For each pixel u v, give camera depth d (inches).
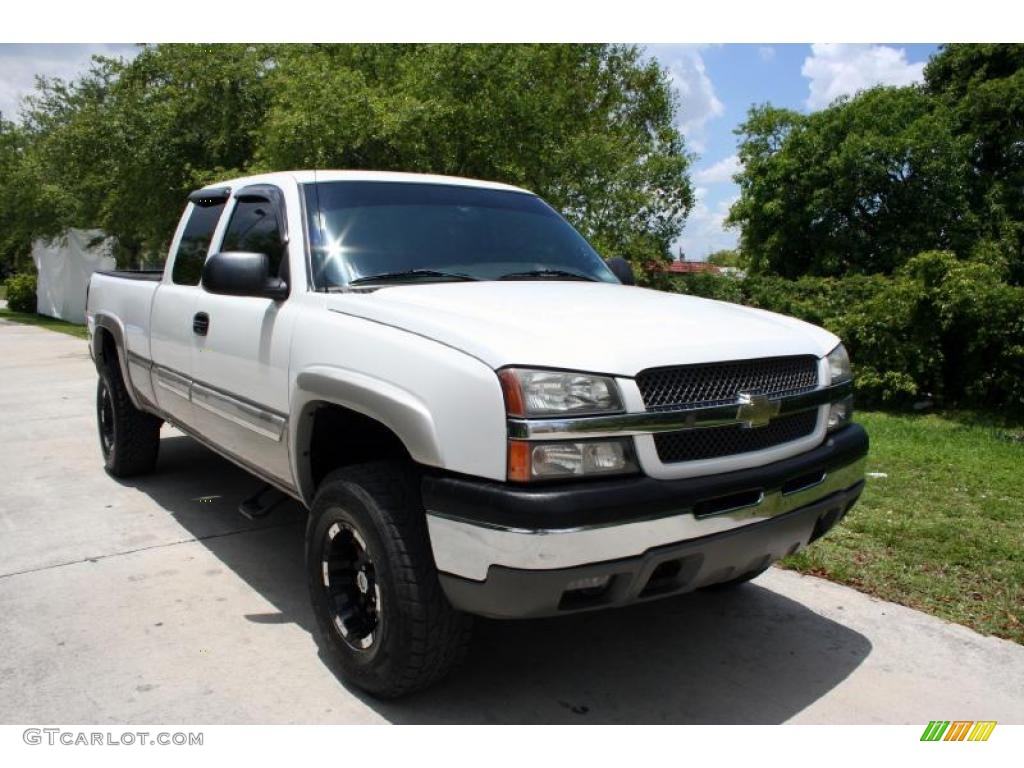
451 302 116.2
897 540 177.5
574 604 95.9
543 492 91.0
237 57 510.3
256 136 469.4
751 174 624.1
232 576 157.9
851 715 113.3
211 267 130.0
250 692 116.3
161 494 210.5
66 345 624.7
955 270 377.1
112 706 112.2
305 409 122.0
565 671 124.9
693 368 102.7
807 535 116.0
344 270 131.3
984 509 203.5
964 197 561.0
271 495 206.2
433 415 97.8
